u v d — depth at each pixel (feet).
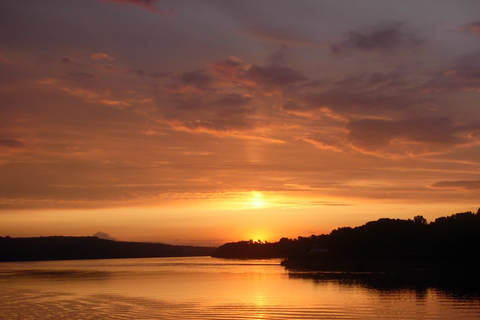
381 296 264.72
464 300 244.22
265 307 219.20
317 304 229.66
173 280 414.41
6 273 591.78
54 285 368.48
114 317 194.49
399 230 647.15
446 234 556.92
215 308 216.95
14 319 194.70
